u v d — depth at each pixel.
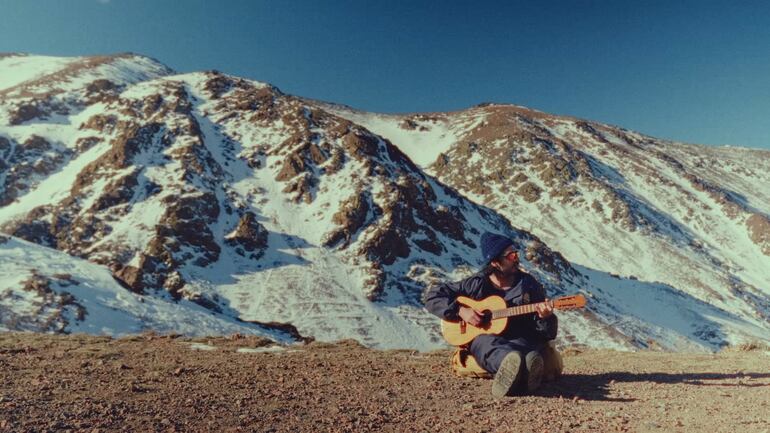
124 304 47.44
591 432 3.69
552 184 133.12
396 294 68.44
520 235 94.25
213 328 48.22
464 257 80.62
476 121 182.50
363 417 4.00
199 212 73.00
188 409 3.97
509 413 4.22
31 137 88.38
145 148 85.50
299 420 3.86
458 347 5.73
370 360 7.04
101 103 103.44
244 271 67.12
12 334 8.23
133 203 72.81
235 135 99.50
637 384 5.47
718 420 3.96
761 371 6.36
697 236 122.94
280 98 113.94
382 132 194.62
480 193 135.12
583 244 112.06
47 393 4.21
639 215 122.44
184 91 109.56
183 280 60.03
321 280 67.19
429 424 3.89
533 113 194.12
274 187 86.19
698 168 173.50
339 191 84.56
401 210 81.19
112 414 3.72
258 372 5.68
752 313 93.69
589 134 172.50
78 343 7.54
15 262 48.56
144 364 5.88
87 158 85.44
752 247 120.12
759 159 197.00
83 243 65.38
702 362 7.51
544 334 5.14
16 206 74.25
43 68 160.62
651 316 84.25
